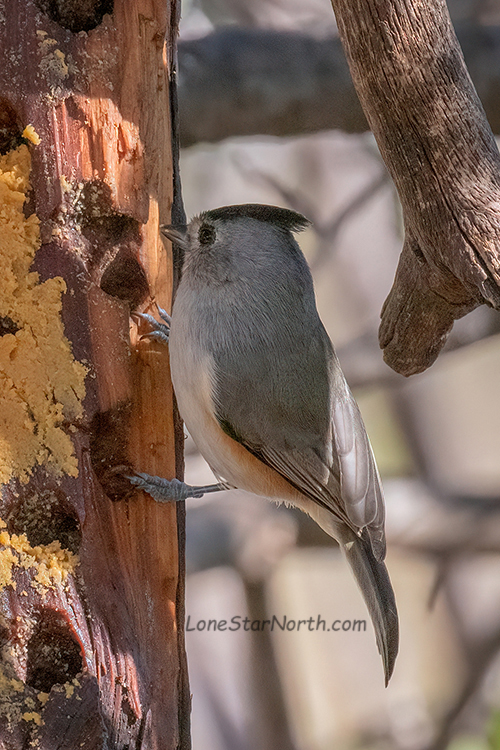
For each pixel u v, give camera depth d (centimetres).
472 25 1230
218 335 762
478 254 623
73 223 688
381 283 1508
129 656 650
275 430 776
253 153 1490
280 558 1350
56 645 646
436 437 1592
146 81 720
